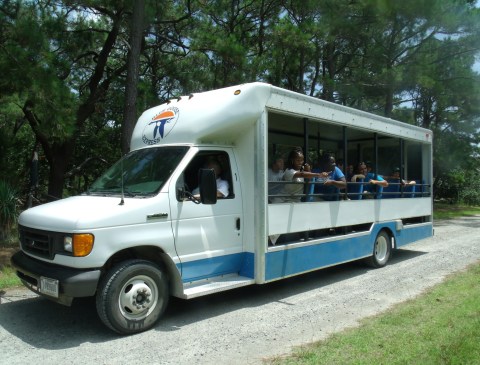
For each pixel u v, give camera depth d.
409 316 5.57
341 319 5.80
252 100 6.29
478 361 4.14
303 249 7.11
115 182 6.17
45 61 9.63
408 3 16.38
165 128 6.46
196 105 6.37
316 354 4.50
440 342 4.61
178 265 5.65
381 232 9.25
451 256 10.38
